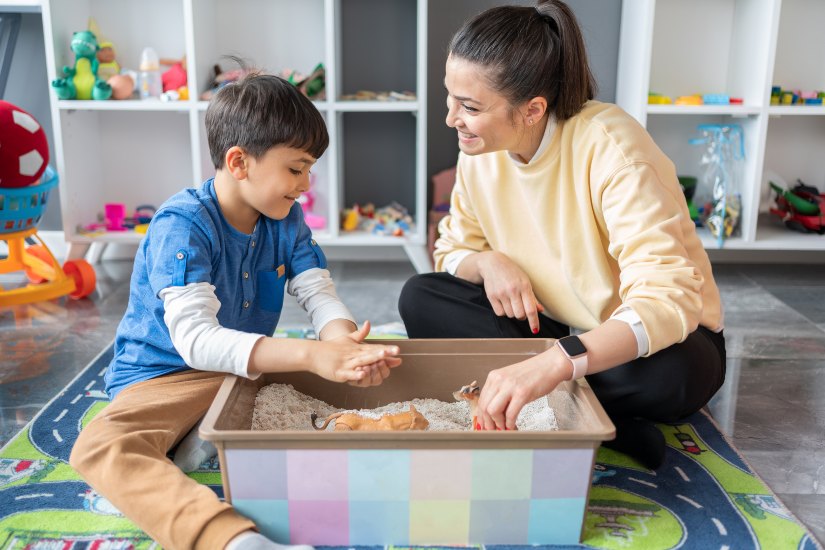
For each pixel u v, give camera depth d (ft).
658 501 3.52
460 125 3.68
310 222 7.79
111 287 7.09
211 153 3.84
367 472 3.00
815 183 8.08
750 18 7.29
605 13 7.76
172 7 7.74
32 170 6.18
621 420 3.95
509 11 3.60
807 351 5.56
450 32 7.80
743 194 7.36
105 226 7.61
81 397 4.62
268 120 3.60
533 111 3.64
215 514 2.96
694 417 4.43
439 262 4.78
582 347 3.21
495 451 2.98
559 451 2.99
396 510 3.07
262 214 4.08
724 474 3.77
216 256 3.77
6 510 3.41
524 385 3.13
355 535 3.11
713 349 3.89
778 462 3.97
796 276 7.54
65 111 7.16
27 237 6.98
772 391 4.87
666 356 3.67
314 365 3.37
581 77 3.71
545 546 3.15
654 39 7.79
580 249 3.97
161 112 8.02
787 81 7.80
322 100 7.28
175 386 3.78
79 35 7.09
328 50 6.95
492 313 4.33
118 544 3.16
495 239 4.46
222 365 3.43
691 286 3.41
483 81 3.49
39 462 3.84
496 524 3.11
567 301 4.23
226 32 7.80
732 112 7.02
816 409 4.61
